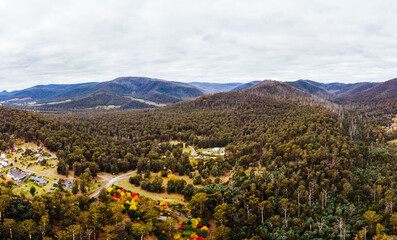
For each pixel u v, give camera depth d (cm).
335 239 9488
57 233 9138
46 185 13412
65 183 13788
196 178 14275
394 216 9644
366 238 9438
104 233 9144
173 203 12256
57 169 15100
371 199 11894
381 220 10075
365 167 15138
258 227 10238
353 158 15650
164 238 9550
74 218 9581
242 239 9531
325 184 12300
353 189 12631
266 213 10819
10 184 12788
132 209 10819
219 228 9475
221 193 12188
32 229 8588
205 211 11225
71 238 8744
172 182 13588
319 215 10750
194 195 12106
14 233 8525
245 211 10938
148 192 13538
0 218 8938
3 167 15250
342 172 13338
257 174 14288
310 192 11406
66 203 10119
